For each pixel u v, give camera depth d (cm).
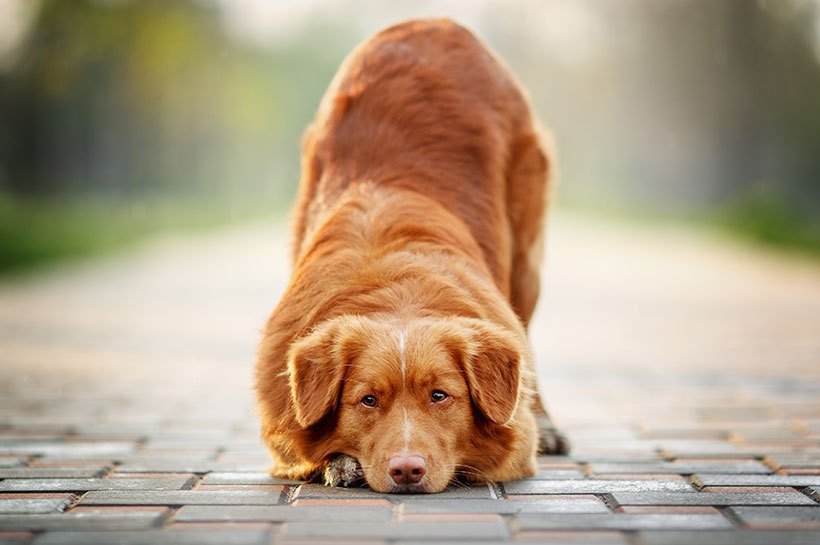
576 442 705
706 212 6319
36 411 840
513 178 739
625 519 459
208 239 4728
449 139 688
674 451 658
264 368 572
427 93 699
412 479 503
